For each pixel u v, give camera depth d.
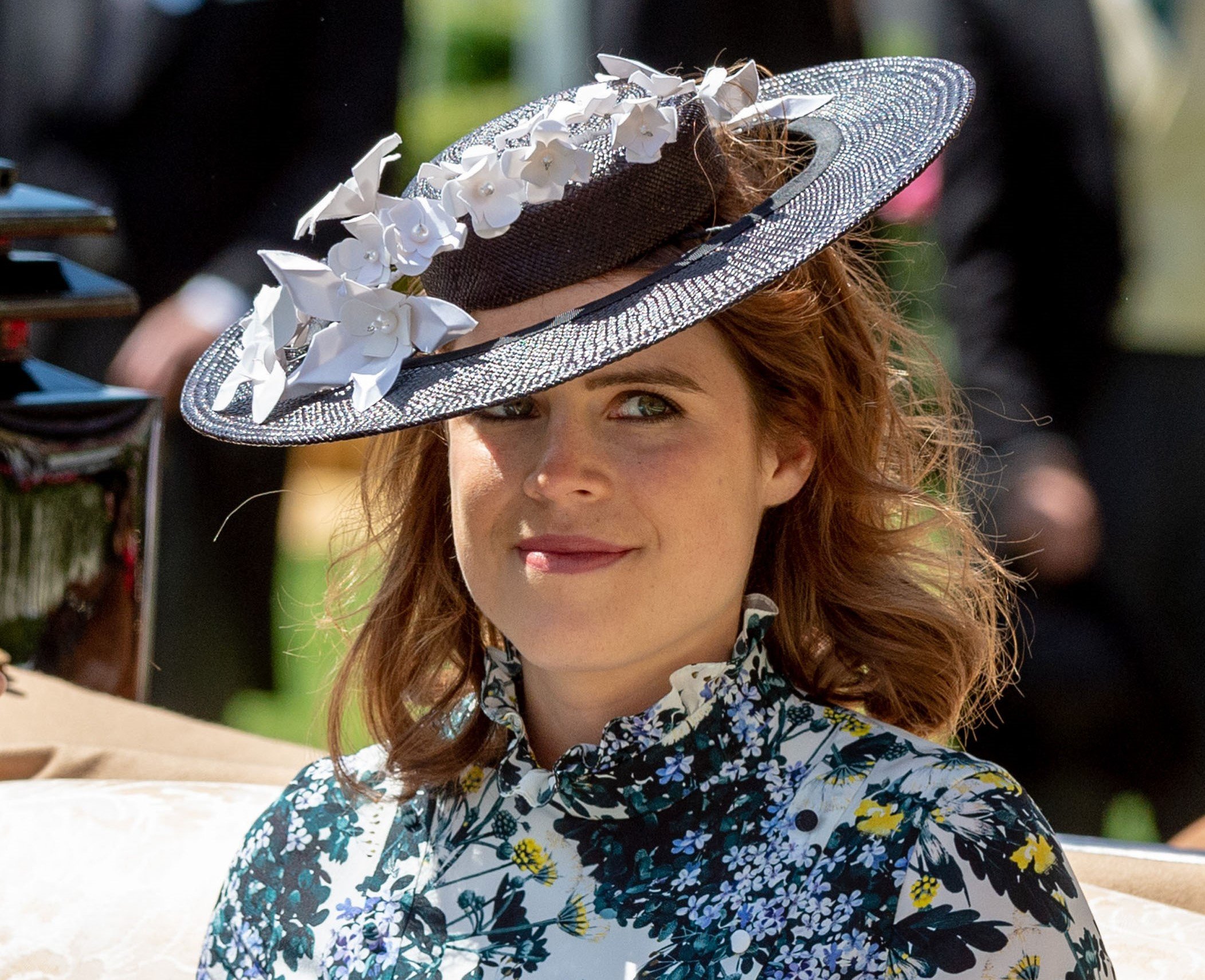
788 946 3.85
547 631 3.99
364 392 3.88
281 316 4.18
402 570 4.91
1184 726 9.25
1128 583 9.84
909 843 3.88
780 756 4.18
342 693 4.95
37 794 5.57
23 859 5.31
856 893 3.86
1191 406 9.66
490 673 4.42
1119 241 9.13
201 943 5.04
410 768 4.57
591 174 3.96
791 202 4.00
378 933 4.36
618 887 4.10
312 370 4.02
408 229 4.02
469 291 4.07
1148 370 9.66
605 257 3.96
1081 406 9.34
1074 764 8.94
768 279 3.61
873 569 4.62
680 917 4.00
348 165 10.06
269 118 10.02
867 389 4.55
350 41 9.98
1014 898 3.78
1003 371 9.04
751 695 4.21
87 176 10.12
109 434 6.75
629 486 3.96
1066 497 8.99
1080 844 5.25
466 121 18.39
